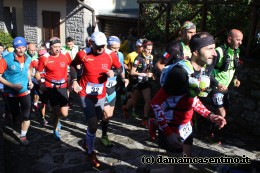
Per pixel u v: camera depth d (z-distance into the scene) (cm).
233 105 525
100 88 390
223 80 436
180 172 295
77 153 439
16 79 450
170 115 284
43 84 469
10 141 482
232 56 427
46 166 400
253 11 487
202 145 469
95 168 394
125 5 1151
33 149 453
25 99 457
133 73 523
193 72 261
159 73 389
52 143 476
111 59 392
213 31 574
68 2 1035
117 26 1002
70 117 604
